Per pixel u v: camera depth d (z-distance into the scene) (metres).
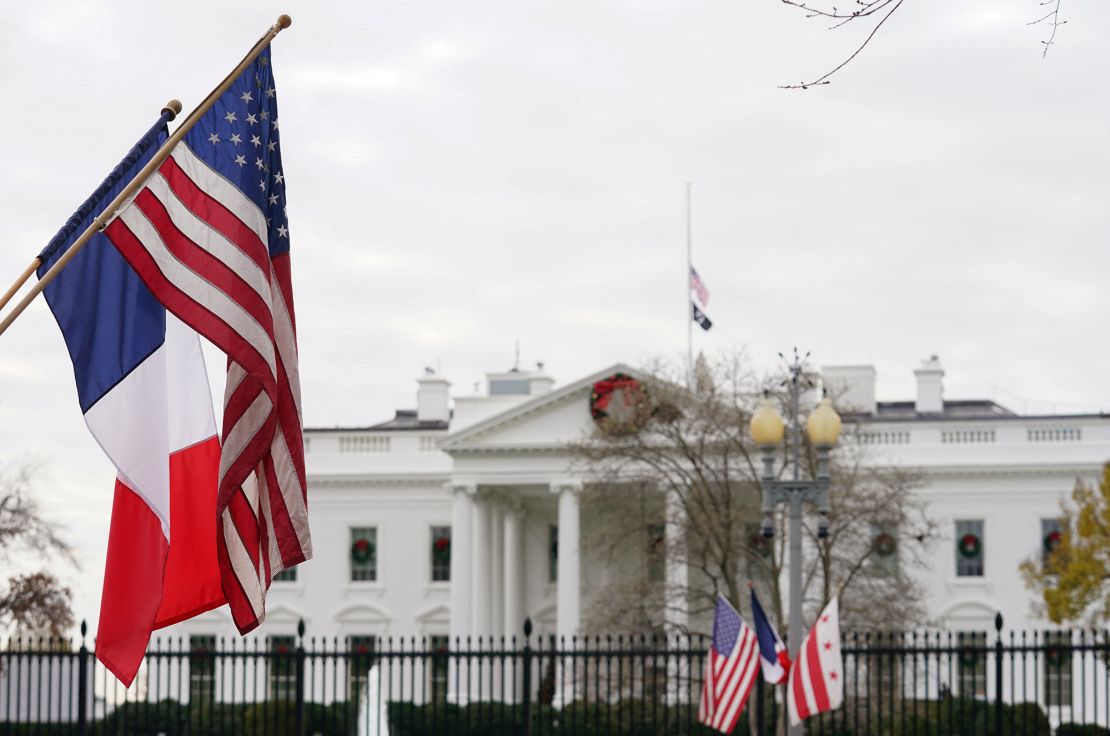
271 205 28.16
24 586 121.06
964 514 154.62
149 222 25.83
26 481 124.31
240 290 26.45
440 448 154.50
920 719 92.31
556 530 166.50
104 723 62.69
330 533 167.12
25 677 87.25
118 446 25.94
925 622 115.38
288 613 165.88
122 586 26.03
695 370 111.50
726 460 107.00
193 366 28.41
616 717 96.06
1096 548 112.75
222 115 27.27
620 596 113.69
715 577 106.19
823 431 55.38
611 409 149.00
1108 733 73.12
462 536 154.00
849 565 104.94
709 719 54.44
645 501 121.38
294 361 27.92
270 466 27.52
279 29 27.69
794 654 53.84
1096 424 155.12
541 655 63.25
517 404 159.00
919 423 157.25
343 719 106.94
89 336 26.00
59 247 24.98
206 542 28.02
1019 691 136.38
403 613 165.00
